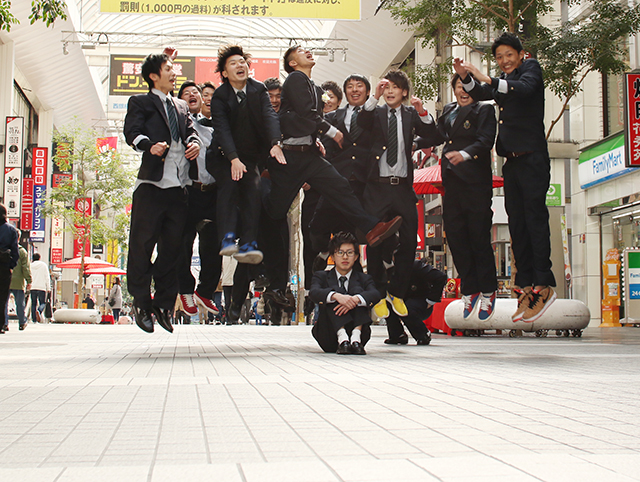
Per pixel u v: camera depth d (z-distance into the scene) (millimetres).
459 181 6656
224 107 6078
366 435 2305
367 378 4105
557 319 10797
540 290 6000
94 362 5445
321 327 6379
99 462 1919
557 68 12352
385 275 7059
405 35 29422
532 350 7105
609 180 18203
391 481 1665
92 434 2350
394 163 6809
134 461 1927
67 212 29578
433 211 26109
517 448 2086
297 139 6301
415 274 8125
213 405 2996
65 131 29984
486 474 1733
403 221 6875
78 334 12477
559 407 2943
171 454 2018
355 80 7207
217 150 6156
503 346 7965
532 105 5934
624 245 18172
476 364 5203
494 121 6664
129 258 6230
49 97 37469
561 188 19938
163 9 17234
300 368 4824
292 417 2674
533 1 12688
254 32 34625
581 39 12117
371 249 7023
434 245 17609
